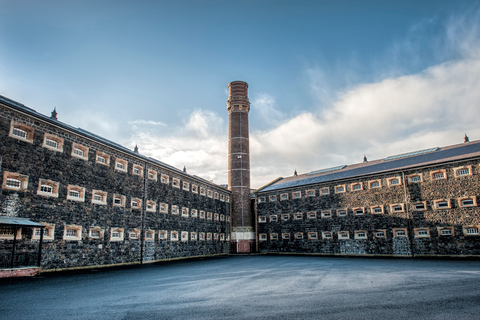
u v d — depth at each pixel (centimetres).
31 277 1722
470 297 1084
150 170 3175
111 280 1631
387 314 866
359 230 3722
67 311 922
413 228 3306
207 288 1358
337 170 4653
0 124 1872
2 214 1819
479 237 2889
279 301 1057
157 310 936
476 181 2962
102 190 2552
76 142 2367
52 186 2153
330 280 1567
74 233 2284
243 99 5300
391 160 4094
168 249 3316
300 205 4356
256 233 4816
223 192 4762
